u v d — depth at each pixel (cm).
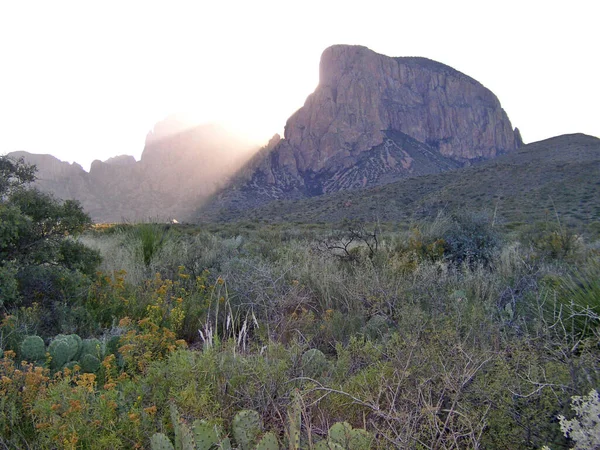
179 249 898
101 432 269
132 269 730
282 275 603
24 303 530
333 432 249
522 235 1095
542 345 299
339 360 357
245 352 398
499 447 251
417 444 232
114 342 436
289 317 502
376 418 276
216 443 254
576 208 3531
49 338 460
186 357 322
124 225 1226
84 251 676
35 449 275
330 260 776
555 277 526
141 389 311
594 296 403
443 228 915
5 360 333
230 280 631
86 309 526
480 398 260
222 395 301
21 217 602
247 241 1274
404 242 921
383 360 347
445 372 267
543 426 248
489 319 404
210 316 536
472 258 817
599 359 272
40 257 609
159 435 255
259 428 271
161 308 534
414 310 423
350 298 570
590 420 217
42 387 311
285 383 305
